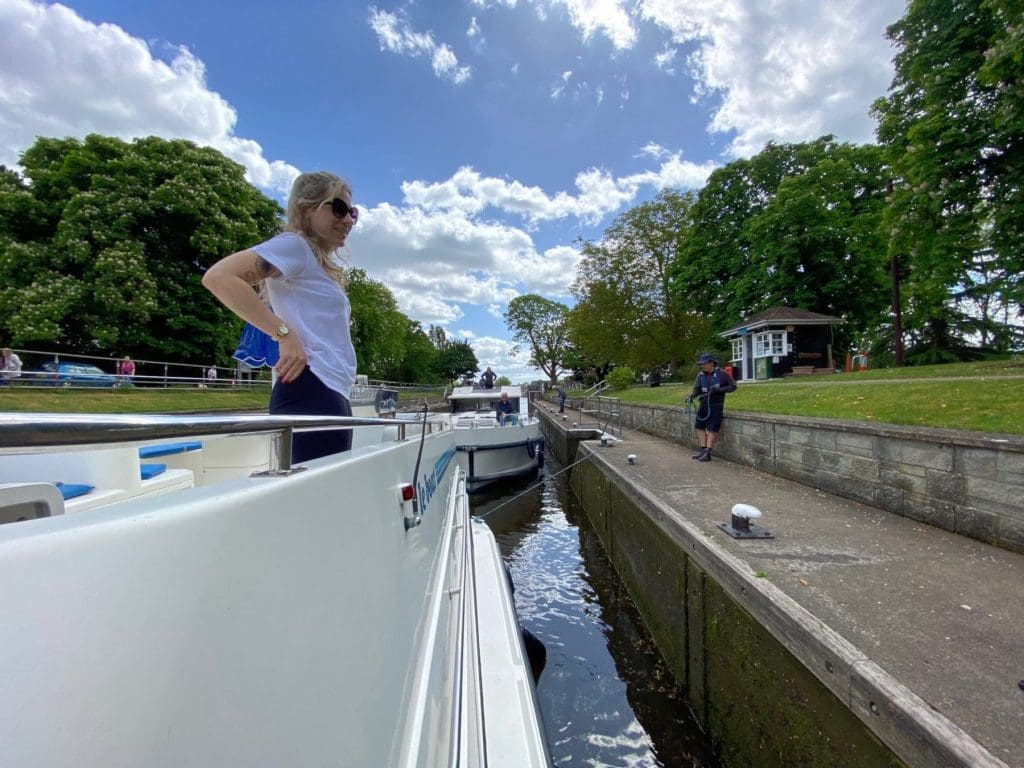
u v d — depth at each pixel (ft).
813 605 9.29
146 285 61.77
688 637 13.94
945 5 33.94
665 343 95.20
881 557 11.54
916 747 6.25
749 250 84.53
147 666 1.73
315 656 3.02
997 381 19.95
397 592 5.15
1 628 1.33
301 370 4.78
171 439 2.28
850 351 83.76
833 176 74.54
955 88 33.32
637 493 19.94
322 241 5.90
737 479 21.58
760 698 9.92
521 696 7.52
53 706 1.39
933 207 34.09
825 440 18.31
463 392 48.52
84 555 1.62
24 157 66.85
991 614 8.82
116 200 62.95
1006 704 6.51
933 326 85.81
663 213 99.35
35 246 59.72
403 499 6.15
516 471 42.57
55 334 56.24
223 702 2.10
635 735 12.92
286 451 3.33
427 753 4.44
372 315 122.21
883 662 7.46
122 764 1.54
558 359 220.43
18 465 4.71
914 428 14.83
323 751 2.89
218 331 69.72
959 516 12.87
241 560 2.39
